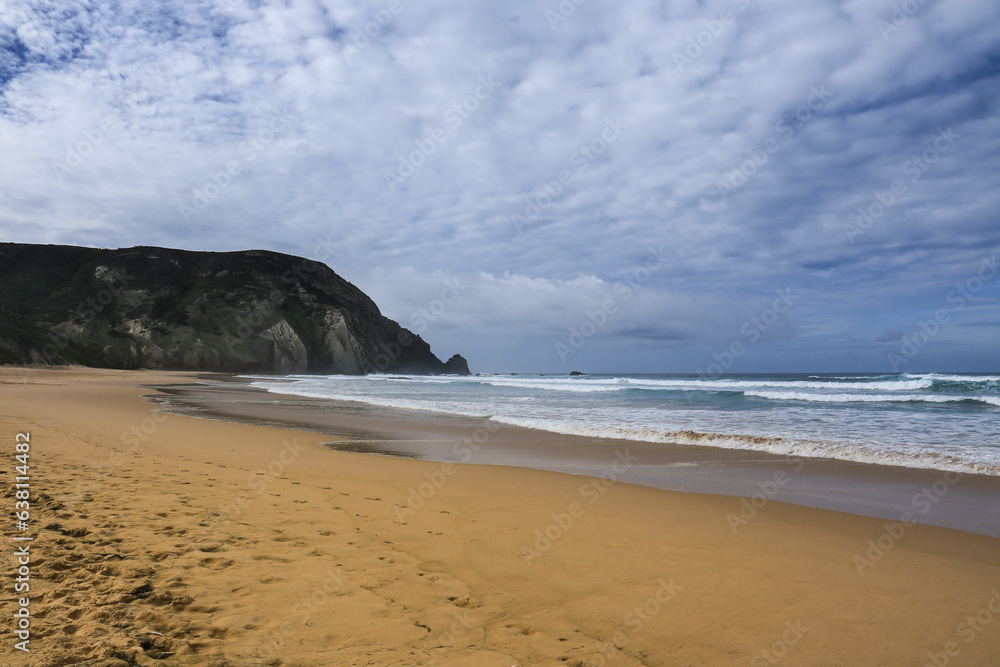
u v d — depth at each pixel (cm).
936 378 4166
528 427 1527
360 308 12731
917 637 316
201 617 301
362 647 277
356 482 758
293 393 3356
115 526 461
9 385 2767
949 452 1054
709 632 317
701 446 1178
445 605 343
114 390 2908
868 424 1570
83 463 760
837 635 317
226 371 9169
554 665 269
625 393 3372
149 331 9194
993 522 595
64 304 9450
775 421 1662
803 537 527
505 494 703
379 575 390
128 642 260
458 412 2034
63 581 335
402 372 13075
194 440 1113
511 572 412
